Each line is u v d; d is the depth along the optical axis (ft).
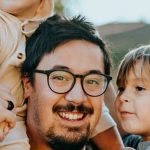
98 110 2.91
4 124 2.72
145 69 3.07
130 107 3.10
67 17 3.06
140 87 3.09
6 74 2.94
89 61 2.89
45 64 2.88
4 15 2.99
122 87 3.17
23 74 2.97
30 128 2.98
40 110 2.88
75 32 2.93
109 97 3.67
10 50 2.93
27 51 2.95
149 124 3.08
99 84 2.92
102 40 3.02
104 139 3.43
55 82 2.84
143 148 3.05
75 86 2.84
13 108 2.88
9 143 2.87
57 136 2.84
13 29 2.97
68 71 2.84
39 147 2.96
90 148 3.46
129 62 3.13
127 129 3.13
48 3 3.12
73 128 2.84
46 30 2.95
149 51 3.12
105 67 3.01
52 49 2.88
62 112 2.84
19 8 3.00
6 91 2.91
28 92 2.97
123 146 3.43
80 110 2.84
